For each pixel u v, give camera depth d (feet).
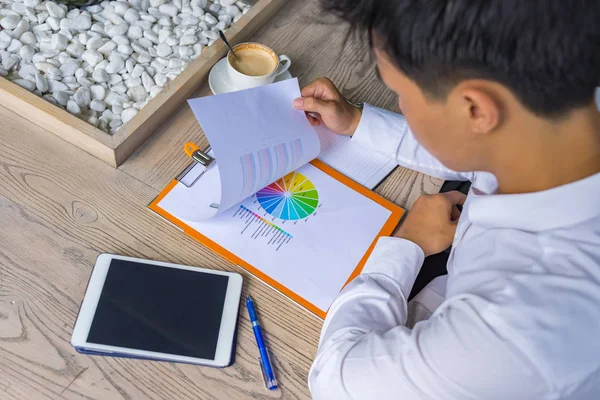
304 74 3.63
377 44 1.84
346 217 2.95
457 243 2.46
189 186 2.99
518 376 1.79
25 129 3.09
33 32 3.82
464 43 1.63
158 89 3.61
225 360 2.40
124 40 3.80
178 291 2.55
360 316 2.37
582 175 1.88
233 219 2.87
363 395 2.09
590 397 1.89
